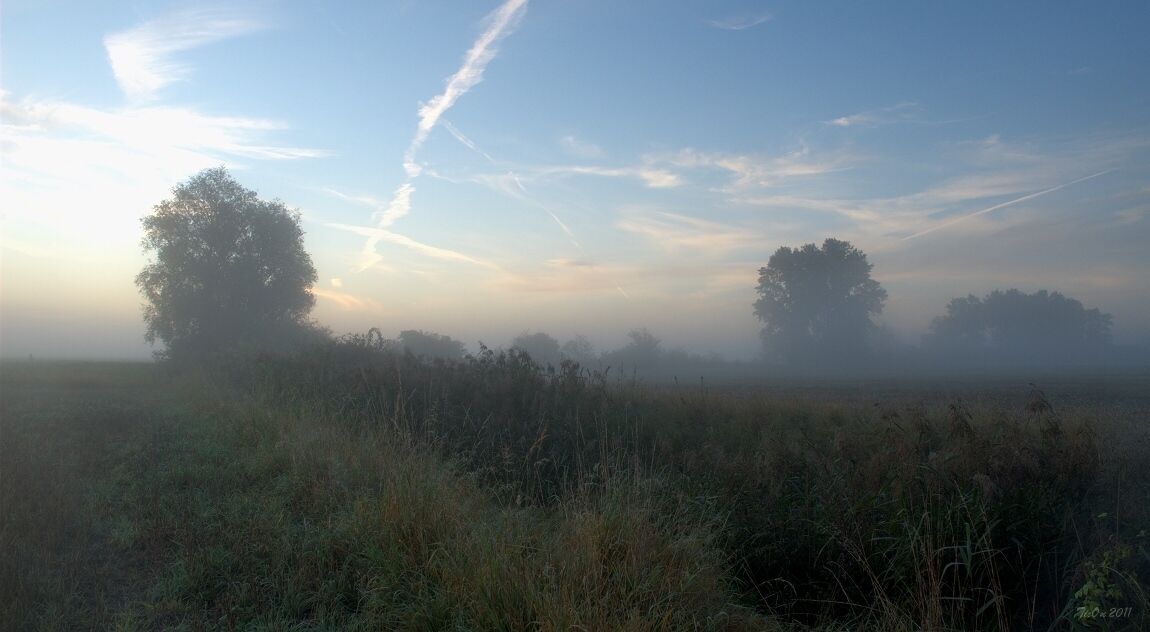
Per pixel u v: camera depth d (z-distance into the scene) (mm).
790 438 9000
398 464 7148
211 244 41375
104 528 6582
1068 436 7305
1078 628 4527
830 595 5434
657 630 4250
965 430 7219
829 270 71500
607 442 8844
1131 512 5562
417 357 15148
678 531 5523
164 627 4574
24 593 4703
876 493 5953
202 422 13156
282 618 4660
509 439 8898
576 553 4723
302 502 7020
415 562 5246
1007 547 5430
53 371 36875
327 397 13133
